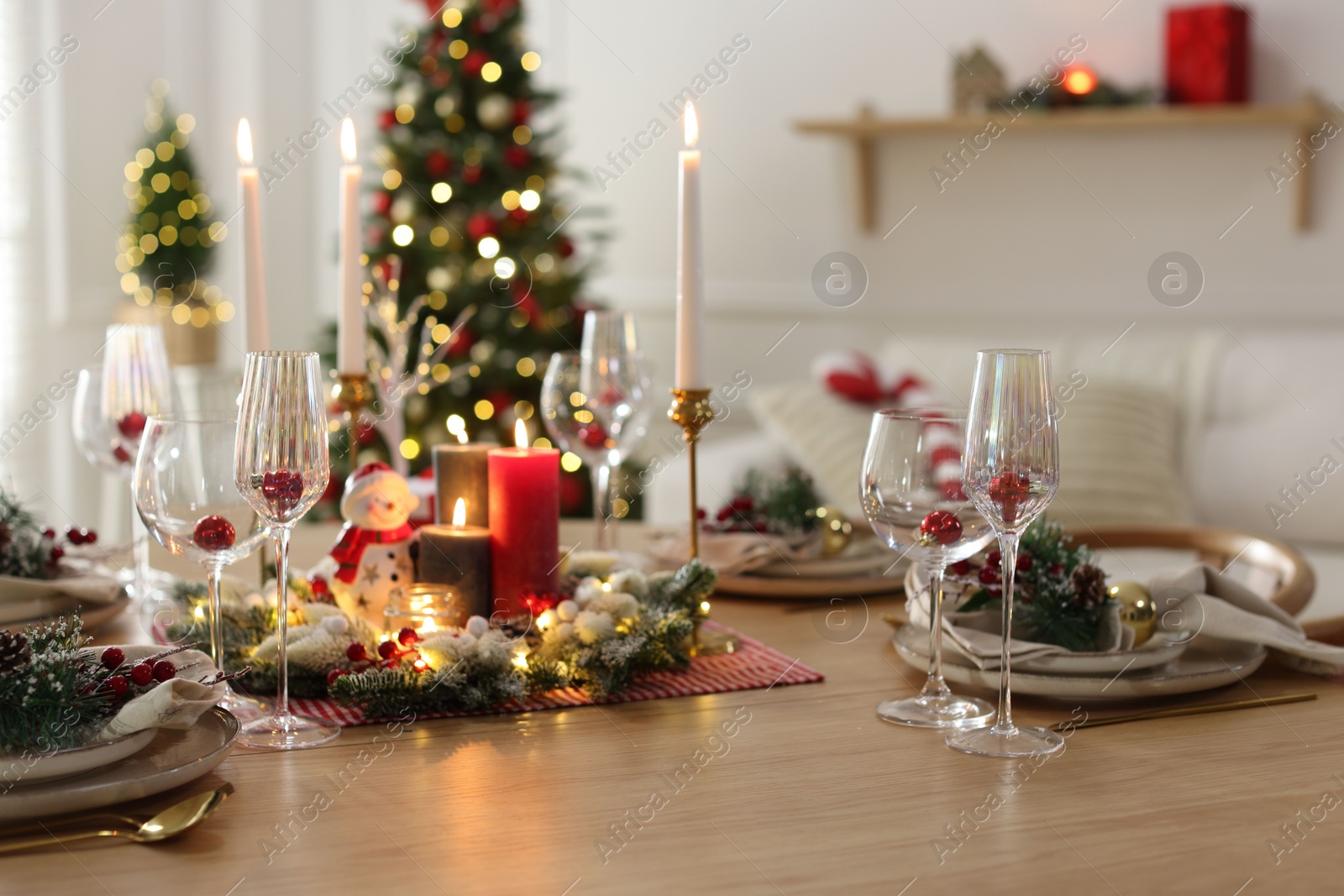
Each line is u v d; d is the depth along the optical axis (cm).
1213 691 104
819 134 358
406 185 322
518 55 330
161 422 89
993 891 67
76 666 78
